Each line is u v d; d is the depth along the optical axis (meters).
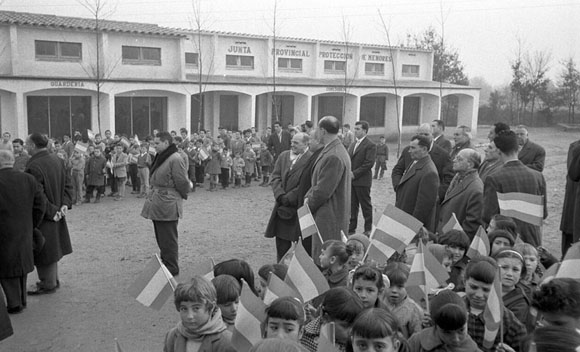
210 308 3.72
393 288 4.52
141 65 27.33
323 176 7.30
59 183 8.14
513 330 4.04
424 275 4.61
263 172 20.16
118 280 8.81
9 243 7.14
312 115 36.09
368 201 11.40
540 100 58.50
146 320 7.21
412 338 3.70
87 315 7.34
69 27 24.48
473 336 4.05
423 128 9.37
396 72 40.38
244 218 14.01
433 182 7.68
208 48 30.98
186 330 3.73
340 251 5.52
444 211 7.44
